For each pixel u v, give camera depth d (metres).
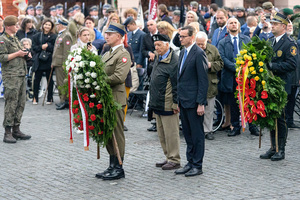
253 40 7.86
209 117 9.32
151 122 10.15
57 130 10.28
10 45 9.20
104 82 6.66
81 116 6.85
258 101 7.63
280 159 7.87
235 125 9.71
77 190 6.61
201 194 6.33
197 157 7.14
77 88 6.73
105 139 6.84
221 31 10.72
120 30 6.96
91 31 10.93
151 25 11.33
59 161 7.98
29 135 9.56
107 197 6.31
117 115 6.98
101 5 19.75
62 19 12.59
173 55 7.36
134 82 11.77
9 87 9.20
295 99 10.61
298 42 10.30
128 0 19.08
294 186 6.59
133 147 8.80
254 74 7.60
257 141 9.20
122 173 7.09
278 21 8.06
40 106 13.12
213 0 20.31
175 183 6.81
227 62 9.57
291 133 9.78
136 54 12.23
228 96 9.75
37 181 7.01
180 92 7.11
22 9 16.44
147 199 6.20
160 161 7.89
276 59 8.07
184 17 14.77
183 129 7.27
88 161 7.96
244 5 21.27
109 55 7.02
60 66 12.50
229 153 8.35
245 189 6.49
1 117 11.77
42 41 13.12
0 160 8.10
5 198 6.35
